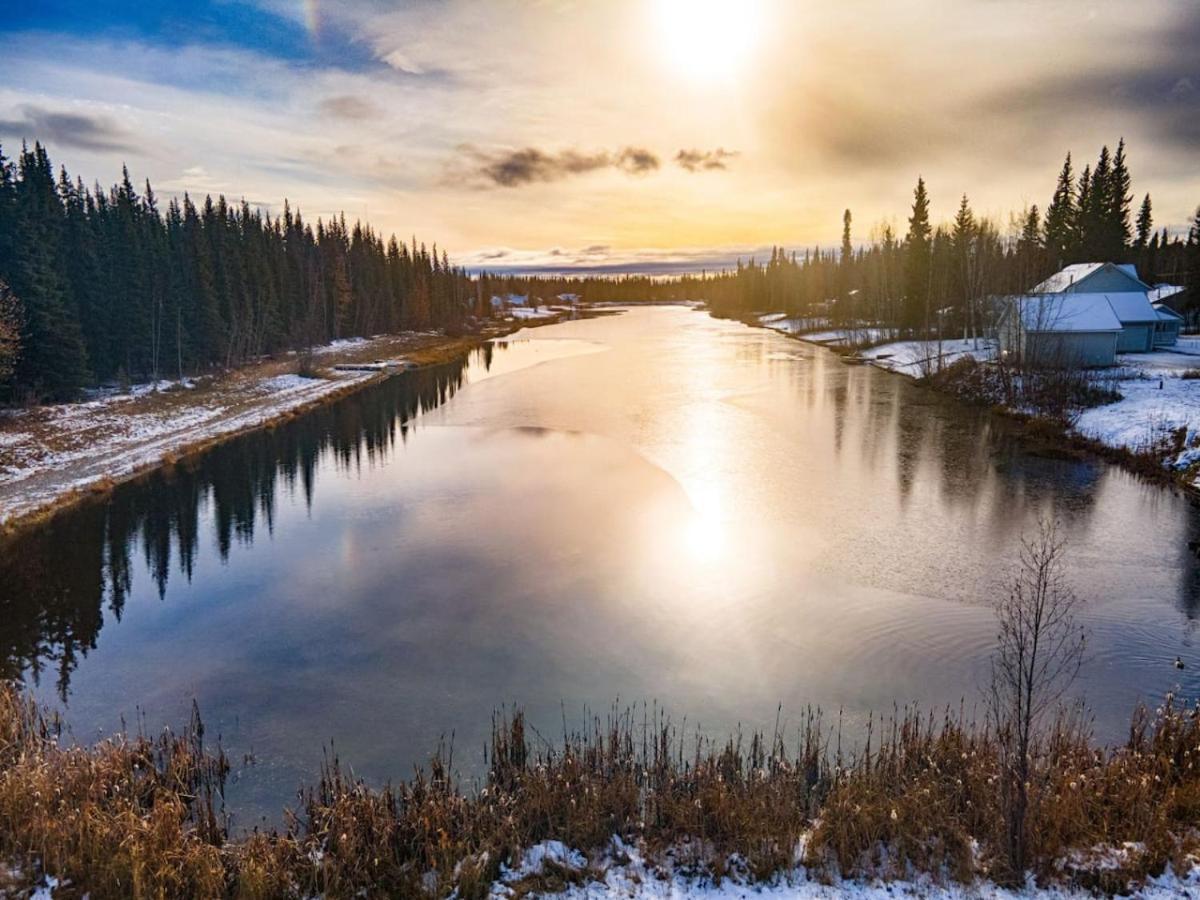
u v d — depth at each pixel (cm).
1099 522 2225
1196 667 1412
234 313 6016
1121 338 4978
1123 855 804
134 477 2995
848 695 1323
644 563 1950
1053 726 1172
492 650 1520
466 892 797
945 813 866
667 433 3512
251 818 1019
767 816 884
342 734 1238
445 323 10562
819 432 3488
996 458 2977
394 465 3106
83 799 959
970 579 1825
